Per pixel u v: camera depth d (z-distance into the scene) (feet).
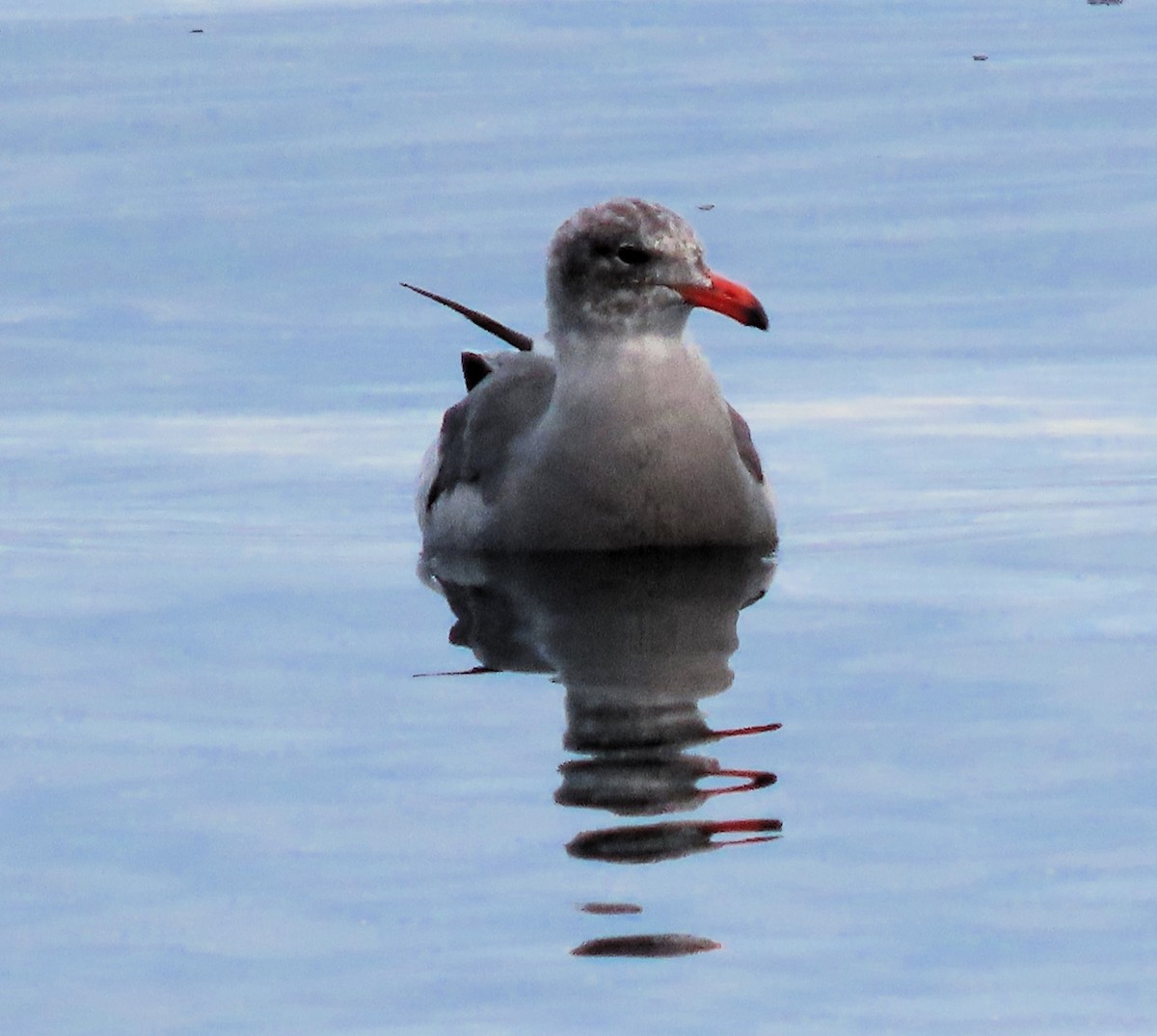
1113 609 45.70
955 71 98.12
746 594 48.32
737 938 32.01
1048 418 60.44
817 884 33.42
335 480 58.39
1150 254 73.00
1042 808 35.68
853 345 66.64
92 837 35.63
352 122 91.76
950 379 63.77
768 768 37.65
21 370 66.18
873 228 76.33
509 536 52.70
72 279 73.77
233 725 40.40
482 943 32.07
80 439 61.16
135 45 108.37
